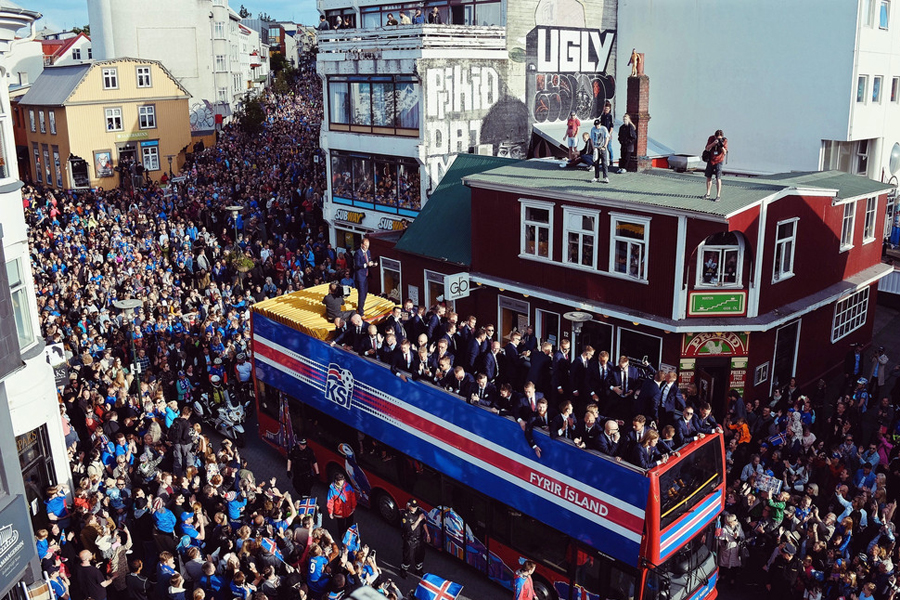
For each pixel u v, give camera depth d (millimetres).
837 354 23625
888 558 12797
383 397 15961
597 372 14805
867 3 28344
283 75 119438
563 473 12758
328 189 35875
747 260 18734
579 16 34906
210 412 21547
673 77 34469
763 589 14828
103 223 35781
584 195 20031
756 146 31891
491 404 14109
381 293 27984
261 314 19312
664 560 11883
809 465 16250
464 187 26828
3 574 11664
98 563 13734
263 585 12117
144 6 70625
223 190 42094
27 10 14758
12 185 14938
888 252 28672
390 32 30844
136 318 23641
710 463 12781
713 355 19375
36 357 15867
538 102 34500
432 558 16266
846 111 28766
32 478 15711
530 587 12625
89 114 54281
